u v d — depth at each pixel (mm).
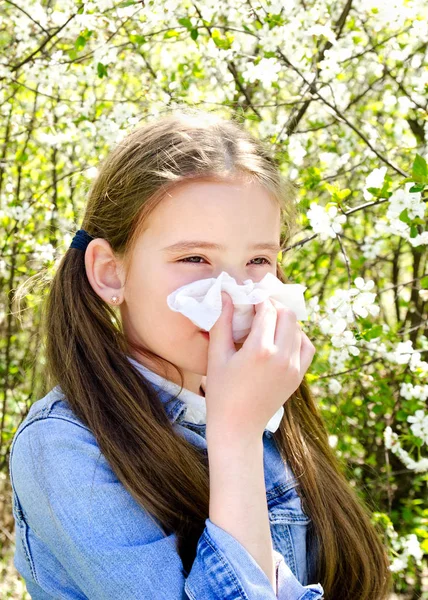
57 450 868
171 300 863
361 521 1037
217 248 875
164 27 2180
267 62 1681
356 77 2389
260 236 894
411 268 2625
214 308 854
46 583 886
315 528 1002
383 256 2482
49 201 2504
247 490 832
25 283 1147
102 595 821
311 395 1106
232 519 823
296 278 2188
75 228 1575
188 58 2295
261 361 854
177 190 879
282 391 864
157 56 2600
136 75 2480
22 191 2631
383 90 2309
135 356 943
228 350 866
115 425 888
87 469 858
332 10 2176
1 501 2424
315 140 2357
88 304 950
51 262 1365
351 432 2305
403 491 2326
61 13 1986
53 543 856
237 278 882
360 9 1928
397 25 1709
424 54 2061
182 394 943
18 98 2457
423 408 1712
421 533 1646
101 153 2213
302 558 979
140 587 815
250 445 846
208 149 899
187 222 874
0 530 2400
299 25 1688
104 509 844
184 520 877
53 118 2375
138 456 876
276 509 978
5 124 2576
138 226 896
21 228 2430
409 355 1526
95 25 1848
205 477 904
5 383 2451
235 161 899
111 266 935
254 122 2164
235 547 813
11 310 2352
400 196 1358
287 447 1027
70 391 909
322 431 1104
